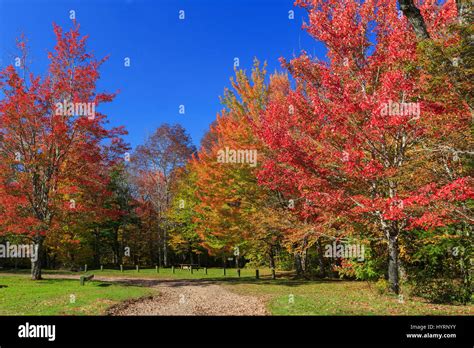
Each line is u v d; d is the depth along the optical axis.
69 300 12.91
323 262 24.11
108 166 23.31
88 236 36.78
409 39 11.20
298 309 10.30
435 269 15.64
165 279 25.98
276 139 13.59
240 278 25.16
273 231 19.95
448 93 9.39
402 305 10.87
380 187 12.80
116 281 23.67
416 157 11.73
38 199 22.16
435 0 11.17
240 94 21.38
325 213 14.18
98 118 21.66
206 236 26.08
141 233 47.62
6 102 21.02
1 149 22.03
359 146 12.55
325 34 12.51
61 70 22.09
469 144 10.07
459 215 9.98
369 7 12.38
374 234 15.55
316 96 12.72
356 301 11.62
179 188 40.06
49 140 21.58
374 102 11.39
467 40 8.45
